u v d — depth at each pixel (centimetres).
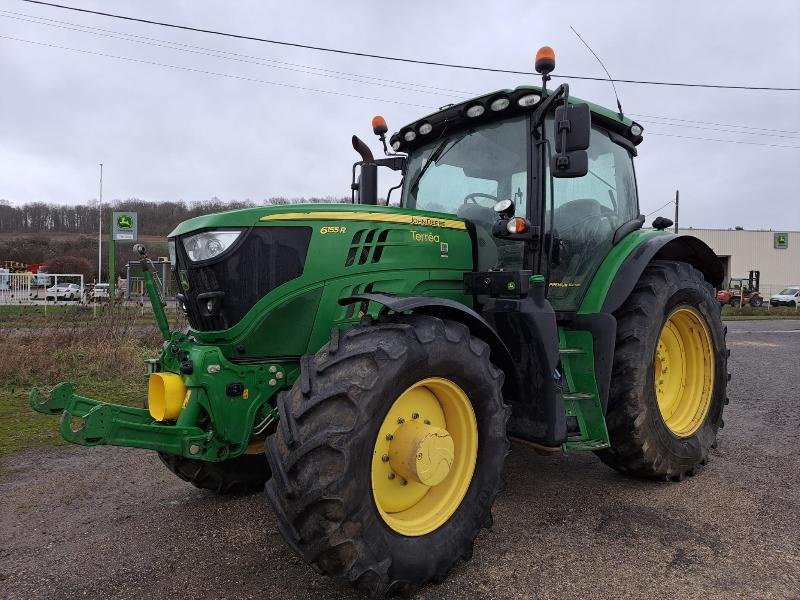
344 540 216
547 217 343
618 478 385
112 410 246
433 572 243
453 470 267
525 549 283
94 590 248
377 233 303
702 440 397
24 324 1127
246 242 275
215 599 240
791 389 700
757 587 246
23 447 453
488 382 270
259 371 278
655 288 372
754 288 3978
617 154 421
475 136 370
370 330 248
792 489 361
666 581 252
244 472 350
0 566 270
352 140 412
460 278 336
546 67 321
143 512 332
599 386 341
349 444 218
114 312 938
